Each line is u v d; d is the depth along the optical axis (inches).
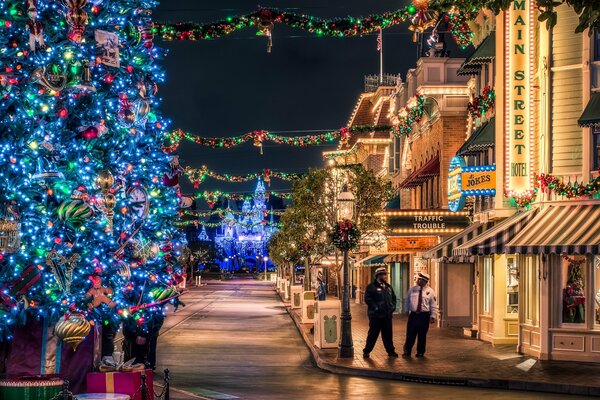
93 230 549.6
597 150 941.8
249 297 2898.6
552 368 866.1
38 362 562.9
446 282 1453.0
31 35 504.1
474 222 1296.8
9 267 542.9
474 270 1306.6
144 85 622.5
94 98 559.5
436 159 1643.7
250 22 674.2
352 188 1593.3
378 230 1542.8
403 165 2058.3
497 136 1048.2
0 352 615.8
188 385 751.7
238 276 6835.6
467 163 1346.0
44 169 542.9
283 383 777.6
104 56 542.6
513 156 1010.1
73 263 549.3
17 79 524.1
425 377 803.4
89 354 572.1
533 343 984.3
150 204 633.6
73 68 516.1
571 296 943.0
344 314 956.6
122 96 583.8
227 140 1316.4
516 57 1012.5
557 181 949.2
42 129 533.6
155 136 645.9
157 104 637.3
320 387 752.3
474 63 1249.4
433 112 1674.5
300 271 4503.0
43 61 514.3
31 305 544.1
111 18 562.9
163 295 644.1
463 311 1455.5
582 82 956.0
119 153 587.2
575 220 924.6
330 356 964.6
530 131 1008.2
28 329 565.3
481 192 1111.0
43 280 546.3
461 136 1609.3
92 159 561.0
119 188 593.3
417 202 1894.7
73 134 549.3
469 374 811.4
